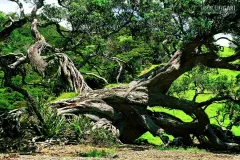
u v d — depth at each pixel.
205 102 32.34
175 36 34.53
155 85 32.00
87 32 37.50
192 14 27.33
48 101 29.59
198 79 35.97
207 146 31.64
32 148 22.72
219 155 22.16
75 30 37.38
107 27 37.97
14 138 24.41
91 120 30.19
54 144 25.12
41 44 28.19
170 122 32.22
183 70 31.50
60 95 41.66
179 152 22.41
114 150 23.23
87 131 27.36
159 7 34.16
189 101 32.28
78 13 35.62
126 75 45.88
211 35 28.86
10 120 25.25
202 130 31.78
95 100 30.56
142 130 32.19
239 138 34.44
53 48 29.92
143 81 32.38
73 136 26.56
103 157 18.88
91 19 35.72
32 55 26.28
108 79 45.91
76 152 21.55
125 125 31.78
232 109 35.72
